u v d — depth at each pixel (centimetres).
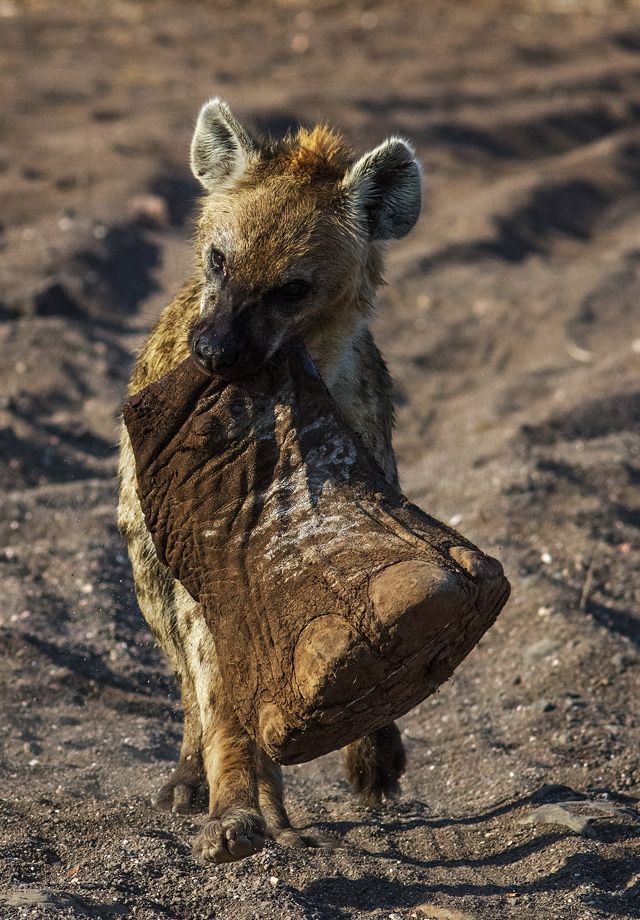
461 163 2922
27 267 2130
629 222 2741
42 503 1459
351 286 894
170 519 706
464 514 1484
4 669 1132
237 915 732
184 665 880
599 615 1259
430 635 599
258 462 688
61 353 1858
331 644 609
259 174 904
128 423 708
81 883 763
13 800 905
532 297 2259
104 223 2317
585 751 1020
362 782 951
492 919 734
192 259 956
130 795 934
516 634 1234
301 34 3856
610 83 3534
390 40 3844
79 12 3947
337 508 666
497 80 3497
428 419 1877
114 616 1255
